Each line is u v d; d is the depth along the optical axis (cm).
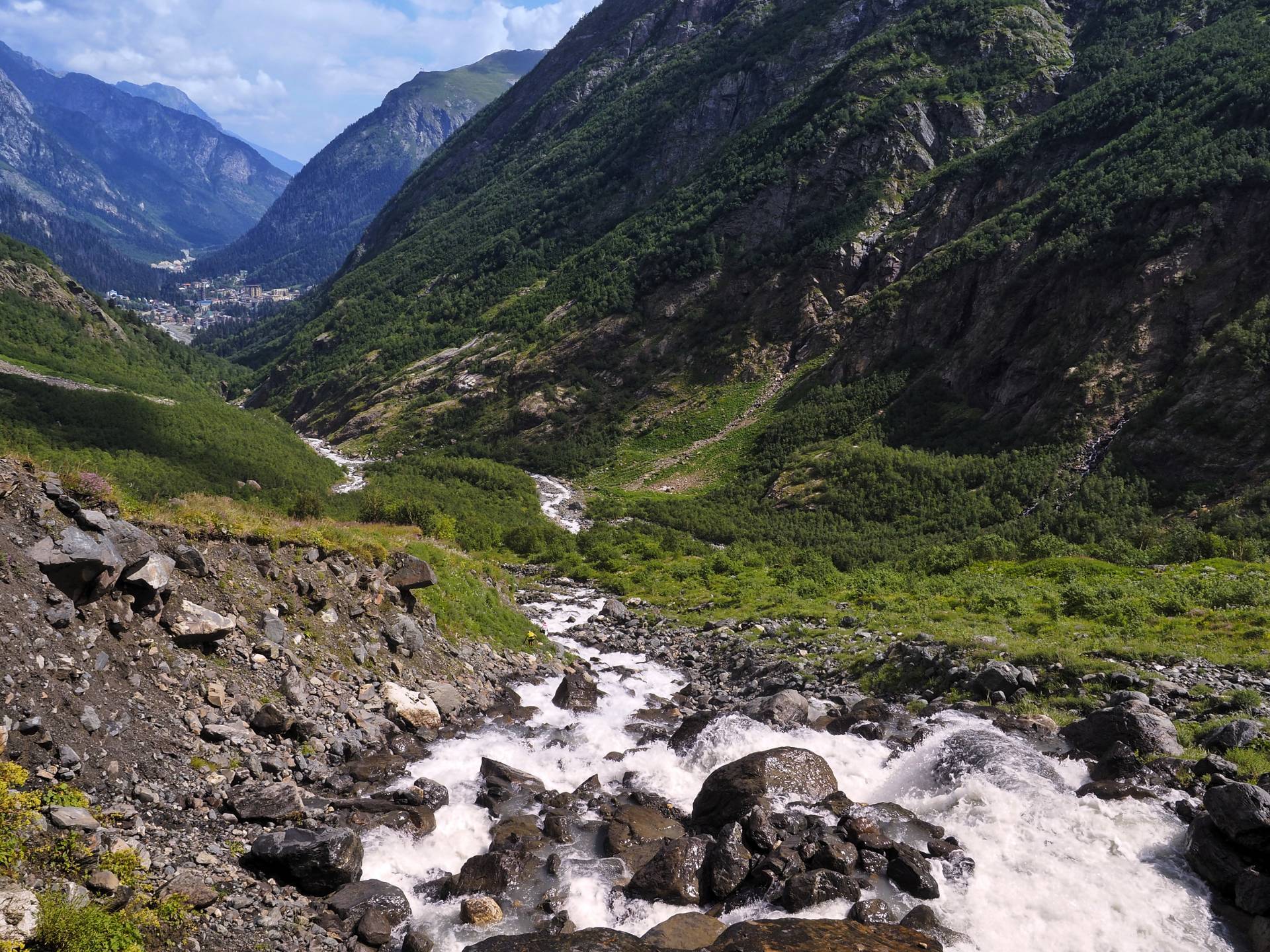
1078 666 1723
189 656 1334
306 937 877
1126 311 8581
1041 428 8238
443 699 1727
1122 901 944
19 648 1056
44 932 728
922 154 14512
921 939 866
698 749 1509
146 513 1563
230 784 1138
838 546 6600
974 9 16688
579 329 15900
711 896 1004
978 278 10894
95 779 1005
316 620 1683
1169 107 11106
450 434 14575
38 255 16525
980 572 3825
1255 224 8212
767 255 14738
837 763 1417
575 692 1908
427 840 1140
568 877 1043
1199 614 2261
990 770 1270
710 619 3206
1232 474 6309
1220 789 999
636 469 11825
